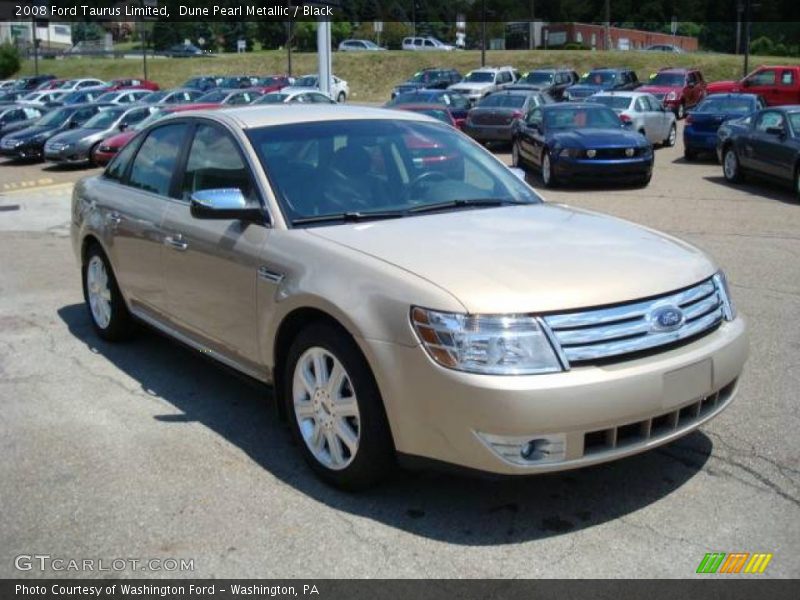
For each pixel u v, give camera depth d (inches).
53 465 169.0
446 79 1628.9
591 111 671.1
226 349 186.4
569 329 133.8
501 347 131.0
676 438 144.3
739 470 161.9
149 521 146.6
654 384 136.3
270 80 1738.4
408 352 136.6
